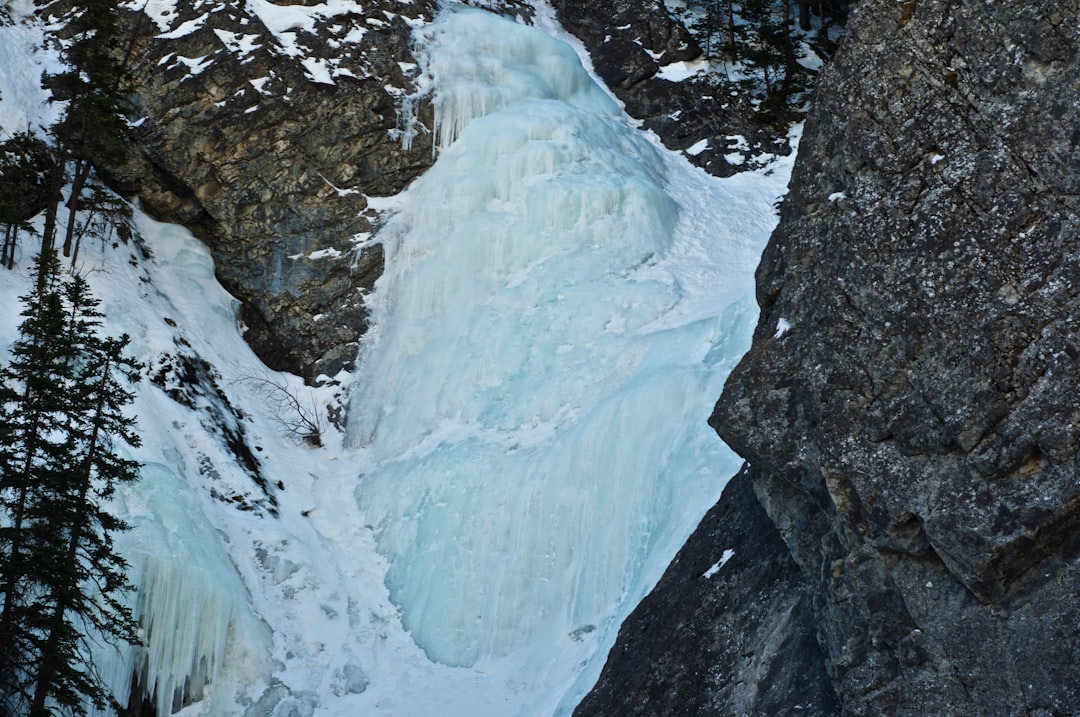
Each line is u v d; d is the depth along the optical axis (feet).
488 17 103.81
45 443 52.75
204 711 65.46
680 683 48.73
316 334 90.63
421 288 89.76
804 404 41.39
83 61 84.23
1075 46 36.63
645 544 66.90
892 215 39.75
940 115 39.27
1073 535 35.37
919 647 37.93
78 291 56.90
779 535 49.70
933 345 37.99
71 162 89.35
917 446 38.01
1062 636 34.94
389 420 85.20
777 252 45.34
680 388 69.77
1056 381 35.40
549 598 69.26
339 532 78.54
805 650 44.91
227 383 85.10
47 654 51.24
